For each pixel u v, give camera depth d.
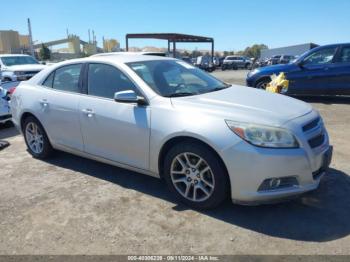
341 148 5.44
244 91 4.34
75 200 3.94
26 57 15.19
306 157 3.22
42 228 3.38
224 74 32.22
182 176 3.71
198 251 2.96
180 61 4.95
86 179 4.53
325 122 7.32
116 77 4.20
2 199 4.02
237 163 3.22
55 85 4.92
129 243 3.10
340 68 9.54
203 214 3.54
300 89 10.20
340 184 4.11
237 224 3.34
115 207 3.74
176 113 3.59
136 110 3.87
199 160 3.49
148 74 4.16
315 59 9.92
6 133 7.29
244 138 3.21
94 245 3.08
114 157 4.22
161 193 4.05
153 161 3.82
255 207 3.63
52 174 4.74
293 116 3.45
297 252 2.89
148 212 3.62
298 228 3.24
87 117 4.33
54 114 4.77
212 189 3.44
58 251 3.02
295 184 3.27
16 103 5.37
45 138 5.12
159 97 3.81
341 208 3.57
